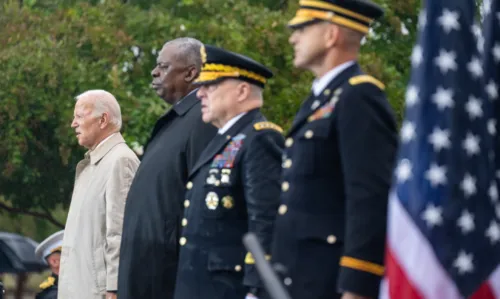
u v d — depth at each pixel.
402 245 10.35
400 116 36.03
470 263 10.32
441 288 10.25
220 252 13.56
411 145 10.52
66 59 37.97
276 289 9.28
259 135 13.38
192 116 15.70
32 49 38.16
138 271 15.47
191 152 15.47
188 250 13.80
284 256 11.45
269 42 36.75
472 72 10.63
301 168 11.45
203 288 13.62
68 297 17.14
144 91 37.25
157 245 15.40
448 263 10.27
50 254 22.89
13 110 37.75
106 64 37.75
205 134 15.51
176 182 15.47
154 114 36.38
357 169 10.97
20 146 38.06
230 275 13.53
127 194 16.17
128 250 15.60
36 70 37.75
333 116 11.37
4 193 40.59
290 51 36.66
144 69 37.66
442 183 10.34
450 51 10.60
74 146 38.47
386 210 10.90
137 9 38.88
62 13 38.84
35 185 40.28
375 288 10.84
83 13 38.59
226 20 38.28
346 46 11.73
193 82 15.34
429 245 10.28
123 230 15.80
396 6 39.75
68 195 40.31
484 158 10.52
